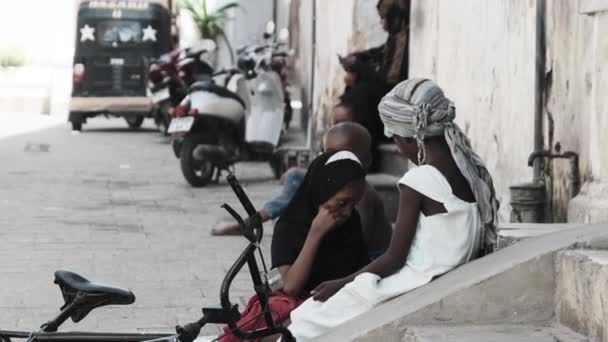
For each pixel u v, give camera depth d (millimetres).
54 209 21125
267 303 7633
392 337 7570
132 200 22641
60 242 17516
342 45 26359
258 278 7570
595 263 7168
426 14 19688
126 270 15414
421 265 8195
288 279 8812
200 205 22109
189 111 24547
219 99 24938
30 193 23297
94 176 26562
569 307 7496
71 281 7570
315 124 29359
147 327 12242
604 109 10930
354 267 9023
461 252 8172
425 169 8219
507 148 14977
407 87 8227
